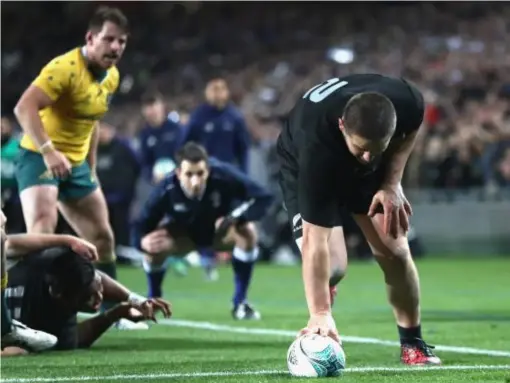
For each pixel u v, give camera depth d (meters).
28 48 97.50
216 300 37.91
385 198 16.94
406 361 18.89
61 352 21.59
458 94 72.19
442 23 89.44
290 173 17.53
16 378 17.12
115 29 23.98
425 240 64.44
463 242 64.06
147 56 94.44
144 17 100.00
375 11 93.81
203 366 18.89
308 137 16.36
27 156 24.56
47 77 23.64
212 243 30.30
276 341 24.16
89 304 21.38
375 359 19.86
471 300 36.50
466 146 63.56
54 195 24.50
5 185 37.31
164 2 100.44
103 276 22.34
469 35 86.19
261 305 35.34
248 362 19.56
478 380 16.25
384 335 25.31
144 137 52.03
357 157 15.91
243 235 30.19
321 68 84.19
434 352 21.06
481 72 75.44
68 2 100.00
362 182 17.28
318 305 16.58
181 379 16.69
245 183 29.61
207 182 29.52
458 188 63.88
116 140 54.12
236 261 30.38
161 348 22.62
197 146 29.56
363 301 36.62
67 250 21.17
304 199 16.45
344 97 16.28
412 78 77.69
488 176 63.38
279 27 96.12
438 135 64.56
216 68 91.12
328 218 16.52
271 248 62.75
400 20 91.75
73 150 24.89
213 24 98.00
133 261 60.00
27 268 21.22
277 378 16.44
